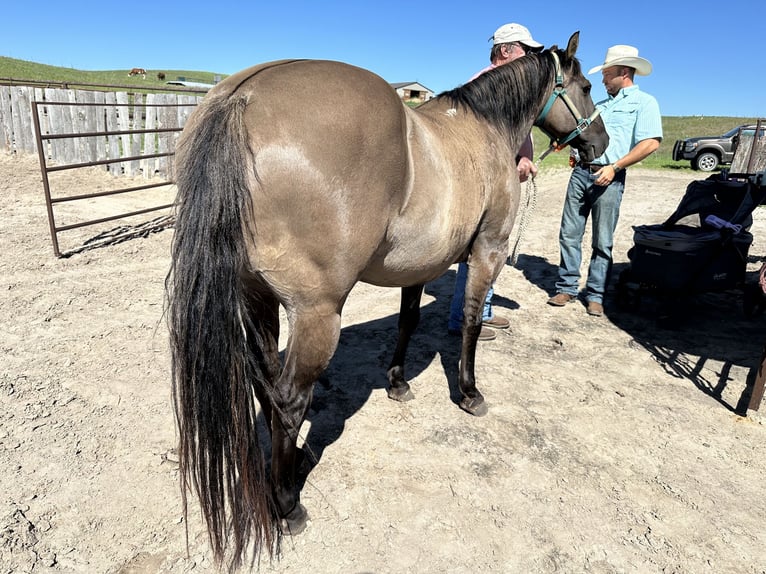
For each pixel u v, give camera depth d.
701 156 15.37
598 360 3.88
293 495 2.12
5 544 1.97
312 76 1.74
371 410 3.06
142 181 9.27
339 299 1.84
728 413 3.20
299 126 1.62
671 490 2.51
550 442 2.84
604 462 2.70
